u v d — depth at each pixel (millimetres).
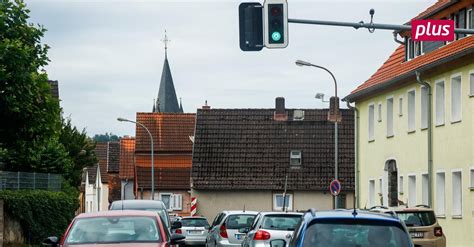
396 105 47625
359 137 54156
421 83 42562
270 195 69000
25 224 40906
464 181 38594
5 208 39469
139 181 80812
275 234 25656
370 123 52375
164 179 80750
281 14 22469
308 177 69438
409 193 45406
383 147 49562
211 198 69250
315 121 73375
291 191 68750
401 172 46781
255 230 26141
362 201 53219
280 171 69875
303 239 13547
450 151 40094
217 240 34312
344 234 13523
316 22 22875
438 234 28000
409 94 45875
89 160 72875
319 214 14000
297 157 70688
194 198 69188
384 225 13625
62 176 55000
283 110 74000
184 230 46812
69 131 72000
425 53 45969
